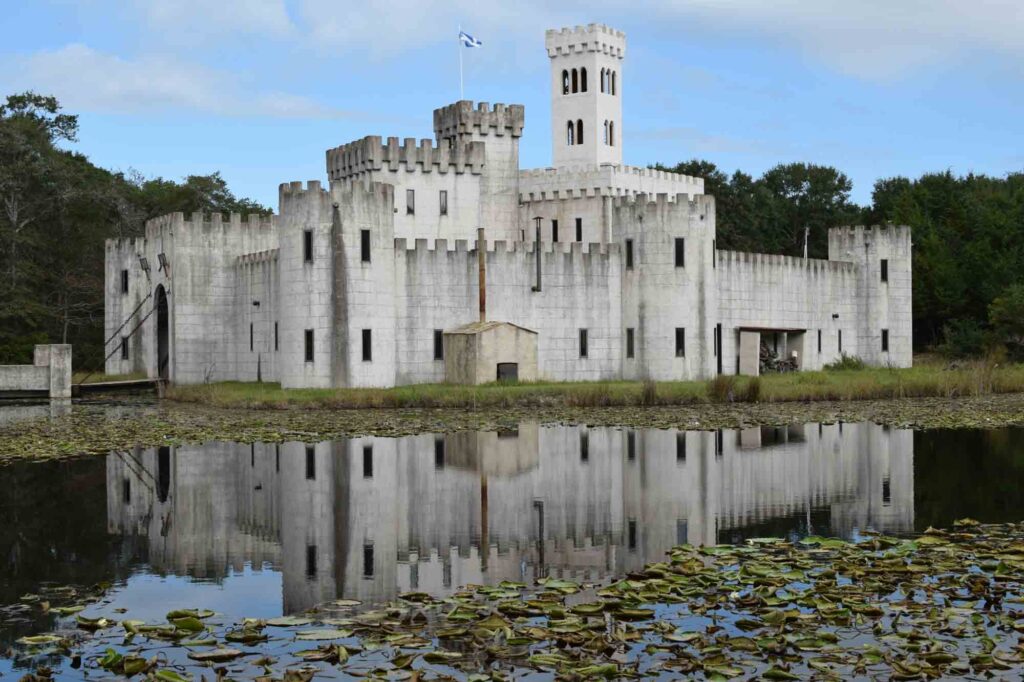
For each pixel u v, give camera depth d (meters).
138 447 48.25
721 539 29.53
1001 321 115.00
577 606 22.80
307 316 78.31
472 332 80.69
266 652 20.48
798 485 37.75
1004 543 28.20
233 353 90.50
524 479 39.06
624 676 19.23
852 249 112.19
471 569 26.53
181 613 22.72
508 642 20.77
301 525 31.56
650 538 29.69
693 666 19.55
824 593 23.58
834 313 109.69
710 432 53.31
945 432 52.62
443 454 45.41
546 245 87.56
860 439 50.03
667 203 89.31
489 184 102.81
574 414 63.47
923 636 20.86
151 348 94.50
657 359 89.38
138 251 96.56
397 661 19.83
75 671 19.66
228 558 27.73
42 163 114.81
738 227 159.50
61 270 116.62
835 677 19.09
